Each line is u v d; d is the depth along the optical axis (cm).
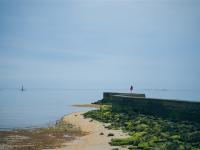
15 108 6650
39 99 11631
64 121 4038
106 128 3209
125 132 2878
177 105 3403
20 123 3959
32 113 5491
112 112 4494
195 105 3161
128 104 4312
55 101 10325
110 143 2336
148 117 3638
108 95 6738
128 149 2111
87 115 4478
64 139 2644
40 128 3391
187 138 2289
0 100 9888
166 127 2803
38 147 2309
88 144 2380
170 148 1988
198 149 1978
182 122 3122
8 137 2747
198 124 2992
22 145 2383
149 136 2411
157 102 3750
